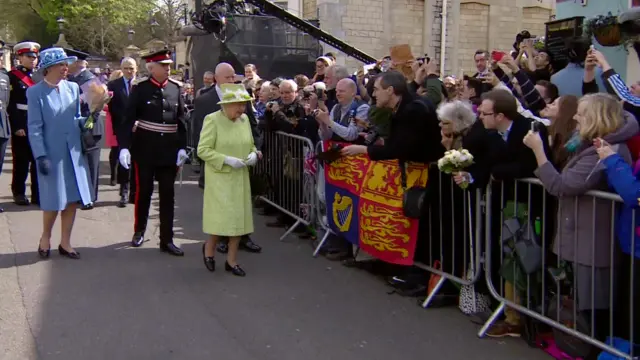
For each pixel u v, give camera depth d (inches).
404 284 202.1
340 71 271.7
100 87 231.9
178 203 342.0
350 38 692.1
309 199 258.2
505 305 169.2
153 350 159.0
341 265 233.1
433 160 189.6
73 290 202.2
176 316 181.8
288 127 276.5
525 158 160.2
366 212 209.2
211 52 424.2
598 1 323.6
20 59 327.9
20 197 331.3
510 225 161.8
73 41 1567.4
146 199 251.9
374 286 210.1
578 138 148.4
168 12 1363.2
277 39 414.9
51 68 225.5
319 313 185.6
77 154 232.2
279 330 172.7
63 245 238.8
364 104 233.6
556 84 241.6
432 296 190.9
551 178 145.9
